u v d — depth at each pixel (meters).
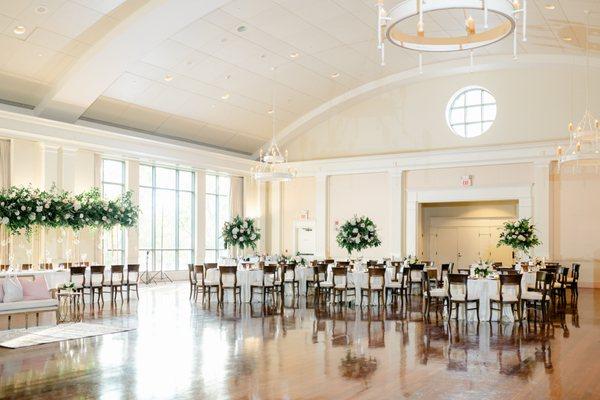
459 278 9.61
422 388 5.28
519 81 17.00
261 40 14.08
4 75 12.66
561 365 6.23
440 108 18.17
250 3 12.23
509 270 11.65
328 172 19.98
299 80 17.02
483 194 17.23
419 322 9.51
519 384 5.43
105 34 12.12
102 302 12.14
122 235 16.47
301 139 20.77
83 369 6.02
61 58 12.62
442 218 20.36
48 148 13.98
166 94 15.48
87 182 15.20
